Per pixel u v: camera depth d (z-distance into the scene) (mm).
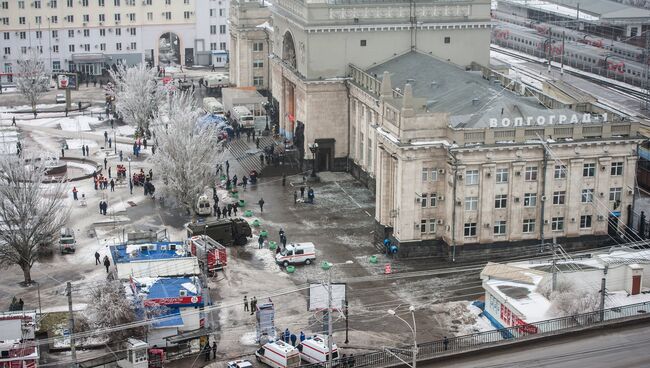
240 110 185000
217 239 129000
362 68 158750
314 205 145500
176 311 103125
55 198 123812
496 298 103438
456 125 122125
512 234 123625
